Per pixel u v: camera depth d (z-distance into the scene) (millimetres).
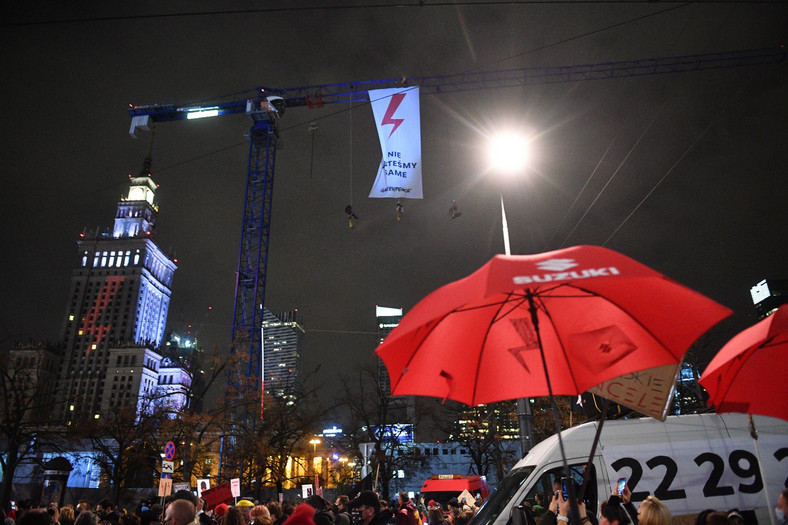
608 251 3432
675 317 3773
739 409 5359
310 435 47906
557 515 5086
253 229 71000
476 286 3305
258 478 42000
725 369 5277
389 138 26641
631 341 4039
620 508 5879
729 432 9031
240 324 66562
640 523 4762
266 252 70438
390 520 8281
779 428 9055
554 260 3363
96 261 190875
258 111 70750
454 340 4418
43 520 4793
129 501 45438
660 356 3896
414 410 53000
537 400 43500
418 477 82125
